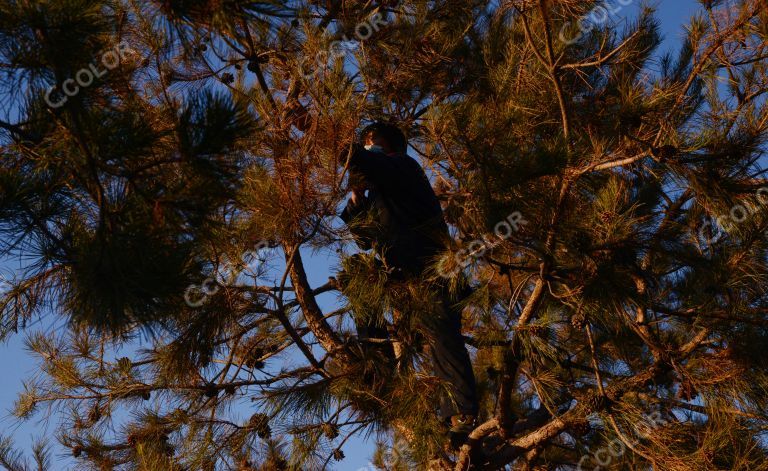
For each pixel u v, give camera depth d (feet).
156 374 20.10
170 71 16.66
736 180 15.74
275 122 16.43
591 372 20.40
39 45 11.32
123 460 21.15
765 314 18.52
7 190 11.67
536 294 16.89
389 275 17.74
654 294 19.31
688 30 16.22
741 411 18.26
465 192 16.20
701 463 16.81
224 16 11.88
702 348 19.48
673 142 15.07
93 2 11.57
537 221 15.61
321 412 17.79
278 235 16.96
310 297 21.02
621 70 21.27
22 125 11.89
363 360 18.51
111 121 11.94
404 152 19.48
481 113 16.06
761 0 14.80
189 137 11.81
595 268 16.19
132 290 11.99
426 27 24.03
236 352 20.70
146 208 12.54
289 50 18.58
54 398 21.08
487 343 18.25
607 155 16.14
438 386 17.53
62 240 12.48
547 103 18.53
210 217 13.35
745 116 15.62
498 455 20.33
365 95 20.80
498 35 24.56
